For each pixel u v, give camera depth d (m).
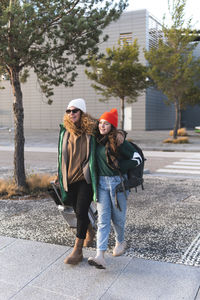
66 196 3.42
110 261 3.27
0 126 40.12
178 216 4.88
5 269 3.12
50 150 16.91
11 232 4.20
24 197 6.25
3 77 7.48
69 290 2.72
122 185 3.04
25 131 34.69
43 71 6.77
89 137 3.10
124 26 31.45
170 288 2.73
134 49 18.50
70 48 6.41
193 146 18.05
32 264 3.22
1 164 11.90
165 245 3.70
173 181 8.05
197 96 25.47
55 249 3.60
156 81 19.41
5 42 5.52
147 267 3.13
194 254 3.44
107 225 3.12
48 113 38.34
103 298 2.59
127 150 3.04
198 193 6.57
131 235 4.04
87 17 6.16
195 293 2.65
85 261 3.28
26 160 12.93
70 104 3.15
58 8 5.86
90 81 34.94
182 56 19.19
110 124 3.02
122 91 19.30
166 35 19.05
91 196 3.24
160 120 37.72
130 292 2.67
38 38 5.59
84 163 3.15
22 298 2.61
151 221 4.62
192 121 44.19
